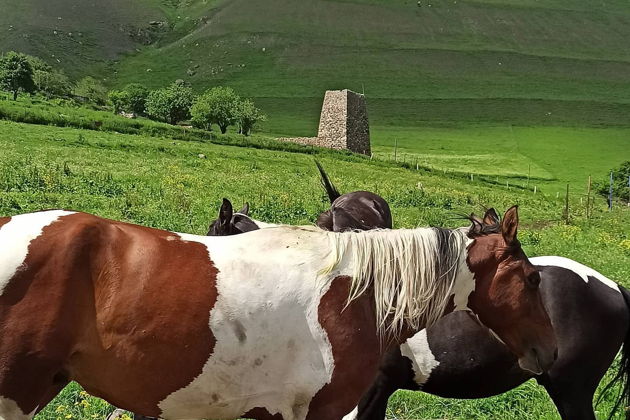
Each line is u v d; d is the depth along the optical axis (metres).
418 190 37.06
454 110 155.00
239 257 4.98
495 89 170.25
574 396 7.09
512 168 94.62
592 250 21.52
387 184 40.69
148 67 192.75
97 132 48.84
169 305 4.71
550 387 7.15
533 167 96.56
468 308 5.52
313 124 143.62
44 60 183.75
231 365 4.84
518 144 122.06
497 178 80.31
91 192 22.92
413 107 157.00
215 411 5.00
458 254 5.36
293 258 5.05
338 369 4.99
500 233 5.56
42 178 23.58
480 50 196.62
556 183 81.75
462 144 123.44
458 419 8.46
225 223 8.72
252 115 100.62
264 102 159.88
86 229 4.72
